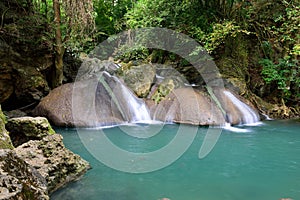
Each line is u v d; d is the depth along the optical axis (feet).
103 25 30.01
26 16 20.58
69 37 21.49
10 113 19.08
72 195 9.20
